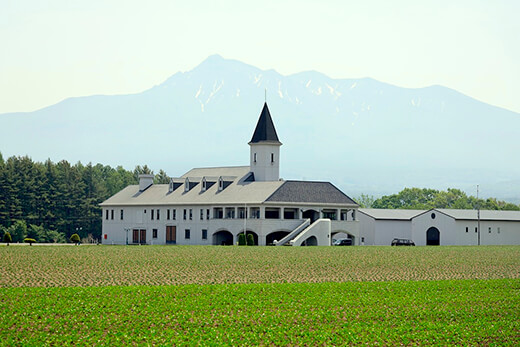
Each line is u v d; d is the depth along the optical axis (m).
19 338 110.00
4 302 136.12
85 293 147.25
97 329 116.94
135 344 107.94
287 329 118.94
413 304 142.00
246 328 118.75
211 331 115.50
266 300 143.75
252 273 194.00
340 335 115.88
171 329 118.12
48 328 117.06
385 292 156.75
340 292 155.88
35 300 137.75
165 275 186.25
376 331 117.94
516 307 140.38
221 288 157.75
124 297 143.50
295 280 180.62
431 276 194.00
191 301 140.50
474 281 178.12
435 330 120.38
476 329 120.81
